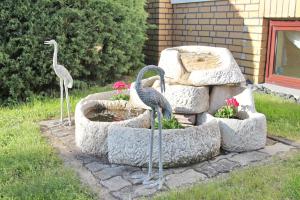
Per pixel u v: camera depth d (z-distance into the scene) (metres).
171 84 4.91
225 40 7.90
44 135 5.05
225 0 7.74
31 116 5.86
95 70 7.64
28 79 6.62
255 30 7.17
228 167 4.03
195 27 8.69
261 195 3.36
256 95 6.61
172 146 3.96
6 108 6.32
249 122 4.44
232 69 4.93
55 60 5.08
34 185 3.54
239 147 4.47
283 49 6.97
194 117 4.80
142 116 4.47
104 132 4.25
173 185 3.64
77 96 6.93
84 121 4.40
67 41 6.89
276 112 5.74
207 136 4.16
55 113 6.02
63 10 6.63
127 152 4.02
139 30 8.23
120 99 5.36
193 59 5.31
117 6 7.45
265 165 4.05
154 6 9.35
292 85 6.88
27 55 6.41
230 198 3.31
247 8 7.27
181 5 9.04
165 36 9.44
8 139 4.80
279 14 6.68
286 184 3.50
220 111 4.81
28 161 4.10
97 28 7.21
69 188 3.51
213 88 4.99
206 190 3.44
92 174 3.89
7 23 6.33
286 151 4.48
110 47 7.49
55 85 7.16
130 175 3.85
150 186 3.61
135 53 8.40
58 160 4.18
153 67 3.46
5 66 6.36
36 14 6.46
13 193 3.40
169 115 3.62
